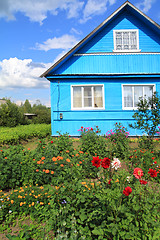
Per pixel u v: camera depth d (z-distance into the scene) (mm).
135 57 9055
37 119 20375
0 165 4016
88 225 2369
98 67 9023
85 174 4297
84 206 2520
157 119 6367
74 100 9078
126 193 2029
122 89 9016
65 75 8828
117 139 6270
